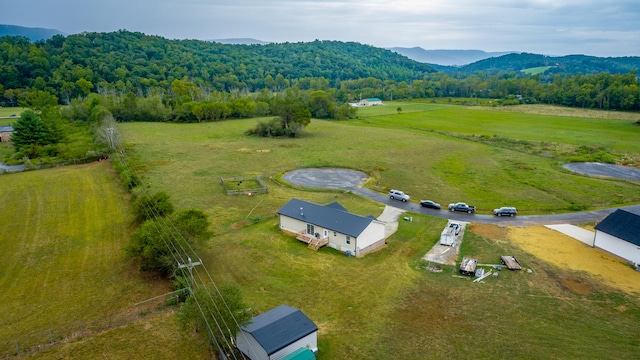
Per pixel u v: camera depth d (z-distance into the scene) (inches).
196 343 1112.8
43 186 2603.3
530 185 2645.2
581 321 1222.9
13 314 1243.2
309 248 1726.1
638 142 4018.2
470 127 5172.2
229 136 4448.8
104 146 3572.8
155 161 3255.4
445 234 1797.5
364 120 5925.2
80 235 1846.7
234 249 1700.3
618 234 1631.4
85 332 1160.8
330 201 2351.1
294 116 4453.7
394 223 2028.8
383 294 1371.8
